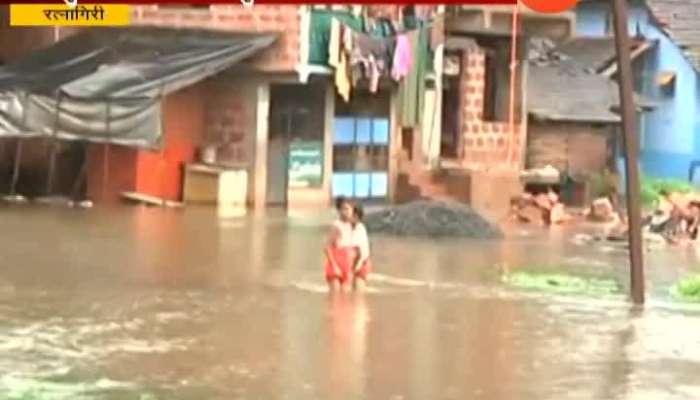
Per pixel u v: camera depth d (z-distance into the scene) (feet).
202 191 151.94
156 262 96.07
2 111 143.43
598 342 70.08
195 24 158.30
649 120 204.74
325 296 83.20
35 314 71.97
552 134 193.36
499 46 184.75
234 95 155.94
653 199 147.64
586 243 126.41
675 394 57.21
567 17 180.45
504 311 80.23
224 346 64.69
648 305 85.10
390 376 58.85
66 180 150.10
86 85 145.48
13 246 101.81
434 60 173.17
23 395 52.75
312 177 160.66
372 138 167.12
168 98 152.56
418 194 166.50
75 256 97.40
